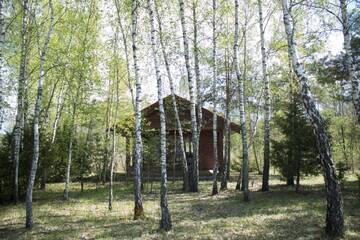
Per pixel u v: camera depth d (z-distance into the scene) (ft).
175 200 52.90
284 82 73.61
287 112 60.44
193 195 57.88
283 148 56.95
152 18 36.24
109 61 52.11
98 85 56.49
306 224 33.22
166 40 59.72
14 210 49.16
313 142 52.85
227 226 33.81
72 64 50.57
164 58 59.88
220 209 43.24
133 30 39.45
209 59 69.77
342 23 40.52
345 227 31.24
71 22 52.11
